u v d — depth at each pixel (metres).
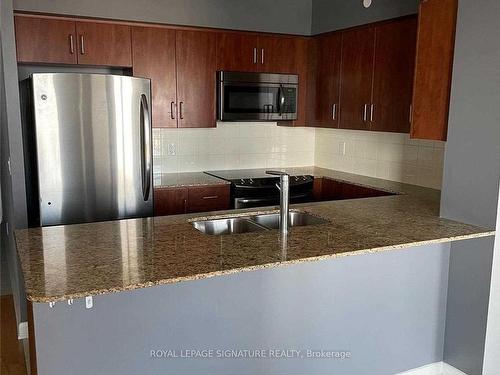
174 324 2.07
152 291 2.00
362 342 2.54
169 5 3.86
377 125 3.79
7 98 3.06
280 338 2.32
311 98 4.54
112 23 3.72
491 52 2.34
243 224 2.75
